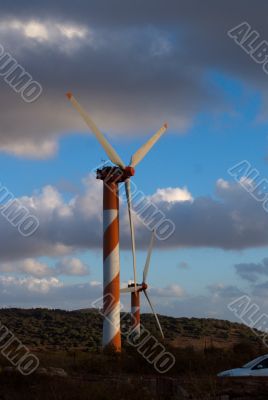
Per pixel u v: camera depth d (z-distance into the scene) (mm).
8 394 27328
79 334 108000
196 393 26172
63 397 25250
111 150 63594
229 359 44938
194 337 108750
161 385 28078
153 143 66438
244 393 25859
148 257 79250
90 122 63688
